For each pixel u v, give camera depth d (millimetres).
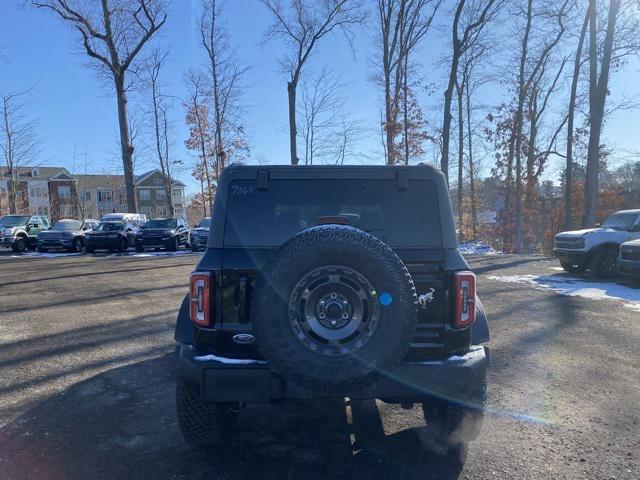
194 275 3033
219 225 3225
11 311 8453
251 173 3355
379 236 3266
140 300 9539
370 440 3666
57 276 13398
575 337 6547
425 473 3160
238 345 3027
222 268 3064
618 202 34469
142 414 4117
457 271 3102
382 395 2885
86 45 26672
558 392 4582
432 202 3330
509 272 13711
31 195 67375
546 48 26844
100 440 3645
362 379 2736
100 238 22047
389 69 26266
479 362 3018
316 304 2758
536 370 5219
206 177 36469
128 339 6547
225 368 2930
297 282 2729
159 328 7164
